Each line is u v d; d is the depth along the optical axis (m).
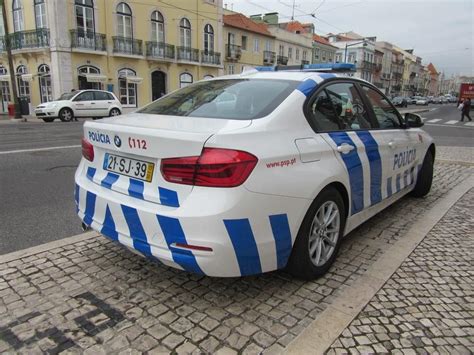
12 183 5.89
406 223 4.41
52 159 7.82
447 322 2.55
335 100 3.41
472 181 6.53
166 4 30.48
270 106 2.86
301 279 3.04
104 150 2.97
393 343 2.33
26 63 27.22
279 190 2.55
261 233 2.51
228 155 2.35
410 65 100.31
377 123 4.01
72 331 2.42
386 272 3.18
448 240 3.92
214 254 2.37
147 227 2.53
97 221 2.91
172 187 2.47
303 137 2.86
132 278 3.06
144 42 29.53
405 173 4.59
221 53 36.16
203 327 2.48
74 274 3.10
